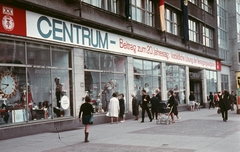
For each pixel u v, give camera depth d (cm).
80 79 1723
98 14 1891
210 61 3919
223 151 901
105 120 1905
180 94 3084
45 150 985
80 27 1734
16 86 1348
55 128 1529
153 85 2562
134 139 1163
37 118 1450
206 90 3741
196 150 920
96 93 1864
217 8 4444
